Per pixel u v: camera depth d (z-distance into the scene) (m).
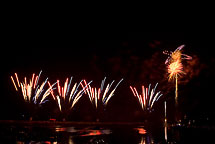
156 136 18.30
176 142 15.02
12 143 13.58
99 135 18.56
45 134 18.56
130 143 14.47
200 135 19.00
